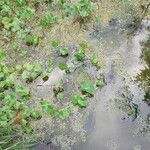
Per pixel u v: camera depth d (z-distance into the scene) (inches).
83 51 39.9
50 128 35.7
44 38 41.9
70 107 36.7
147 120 35.8
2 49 41.3
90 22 43.1
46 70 39.4
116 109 36.6
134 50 40.6
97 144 34.5
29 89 38.2
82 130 35.4
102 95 37.5
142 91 37.7
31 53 40.8
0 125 34.5
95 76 38.9
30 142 34.5
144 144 34.2
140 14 43.5
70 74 39.2
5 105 36.3
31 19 43.1
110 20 43.2
